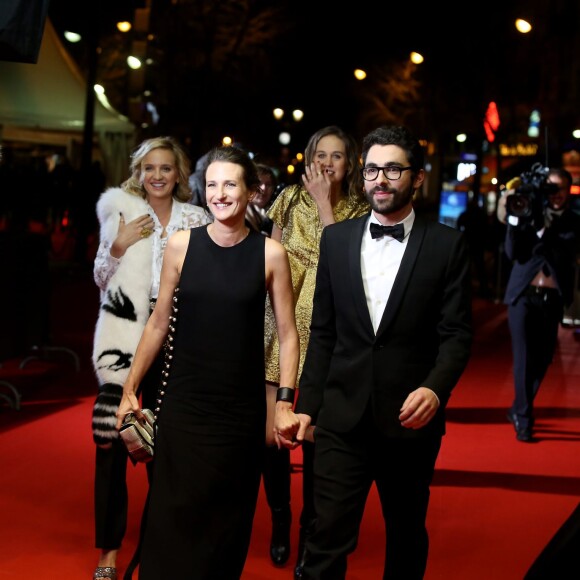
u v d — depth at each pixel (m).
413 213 4.14
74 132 29.16
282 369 4.19
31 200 26.03
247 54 38.94
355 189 5.52
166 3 35.12
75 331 13.35
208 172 4.04
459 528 6.00
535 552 5.62
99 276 5.25
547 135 8.55
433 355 4.07
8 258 9.43
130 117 33.38
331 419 4.05
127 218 5.25
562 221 8.30
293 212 5.56
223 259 4.04
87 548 5.50
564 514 6.32
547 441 8.27
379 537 5.82
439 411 4.04
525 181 8.30
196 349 3.99
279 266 4.09
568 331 15.57
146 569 3.93
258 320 4.04
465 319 3.99
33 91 24.84
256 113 41.62
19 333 9.83
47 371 10.65
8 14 5.56
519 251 8.27
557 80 41.16
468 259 4.05
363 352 4.04
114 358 5.10
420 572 4.14
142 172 5.30
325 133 5.49
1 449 7.48
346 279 4.07
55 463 7.14
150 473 5.03
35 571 5.14
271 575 5.23
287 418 4.04
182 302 4.02
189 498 3.94
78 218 23.42
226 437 3.98
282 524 5.39
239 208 4.03
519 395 8.29
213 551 3.96
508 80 32.12
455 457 7.66
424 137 40.34
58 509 6.13
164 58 35.84
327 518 3.98
